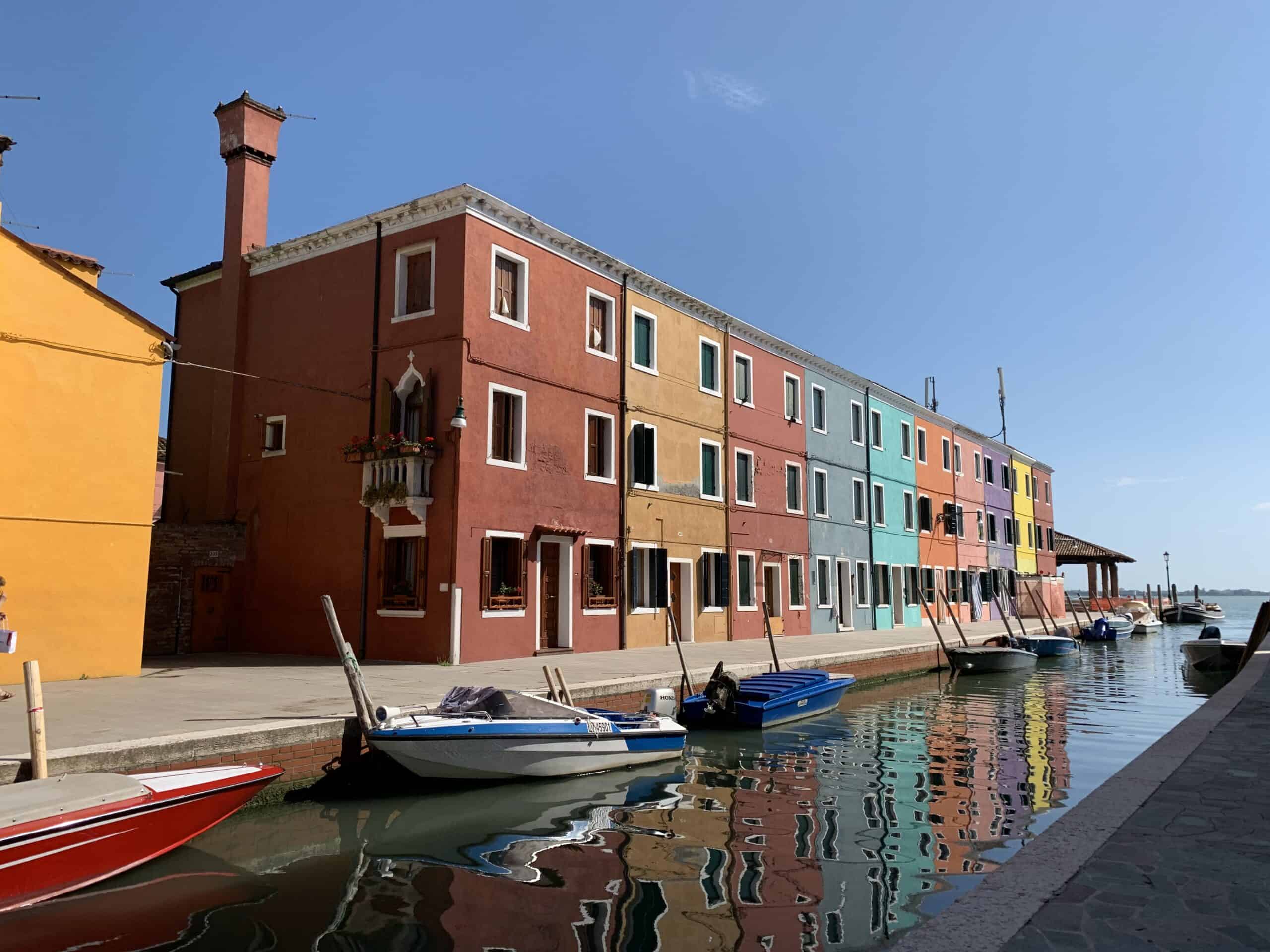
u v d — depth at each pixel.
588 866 6.70
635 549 20.80
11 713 9.38
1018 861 4.32
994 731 13.81
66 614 12.61
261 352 19.72
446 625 15.92
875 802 8.89
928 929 3.47
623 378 20.98
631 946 5.14
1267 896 3.84
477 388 16.86
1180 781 6.04
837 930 5.40
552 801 8.86
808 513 28.58
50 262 12.70
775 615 26.47
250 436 19.59
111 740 7.68
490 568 16.69
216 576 18.59
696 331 24.03
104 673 12.95
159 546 17.66
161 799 6.45
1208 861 4.30
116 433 13.31
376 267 18.09
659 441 22.12
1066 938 3.38
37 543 12.39
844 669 19.56
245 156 20.53
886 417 34.72
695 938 5.26
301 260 19.39
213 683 12.40
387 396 17.38
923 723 14.62
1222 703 10.32
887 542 33.75
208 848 7.11
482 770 9.29
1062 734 13.46
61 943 5.20
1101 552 55.25
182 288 21.89
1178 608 61.69
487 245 17.45
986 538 43.56
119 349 13.44
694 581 22.88
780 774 10.39
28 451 12.38
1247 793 5.68
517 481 17.61
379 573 16.92
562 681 11.82
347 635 17.17
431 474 16.61
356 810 8.40
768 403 27.11
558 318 19.16
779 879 6.39
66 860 5.90
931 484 38.09
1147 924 3.53
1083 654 32.28
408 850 7.11
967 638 27.45
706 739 12.82
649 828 7.85
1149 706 17.09
